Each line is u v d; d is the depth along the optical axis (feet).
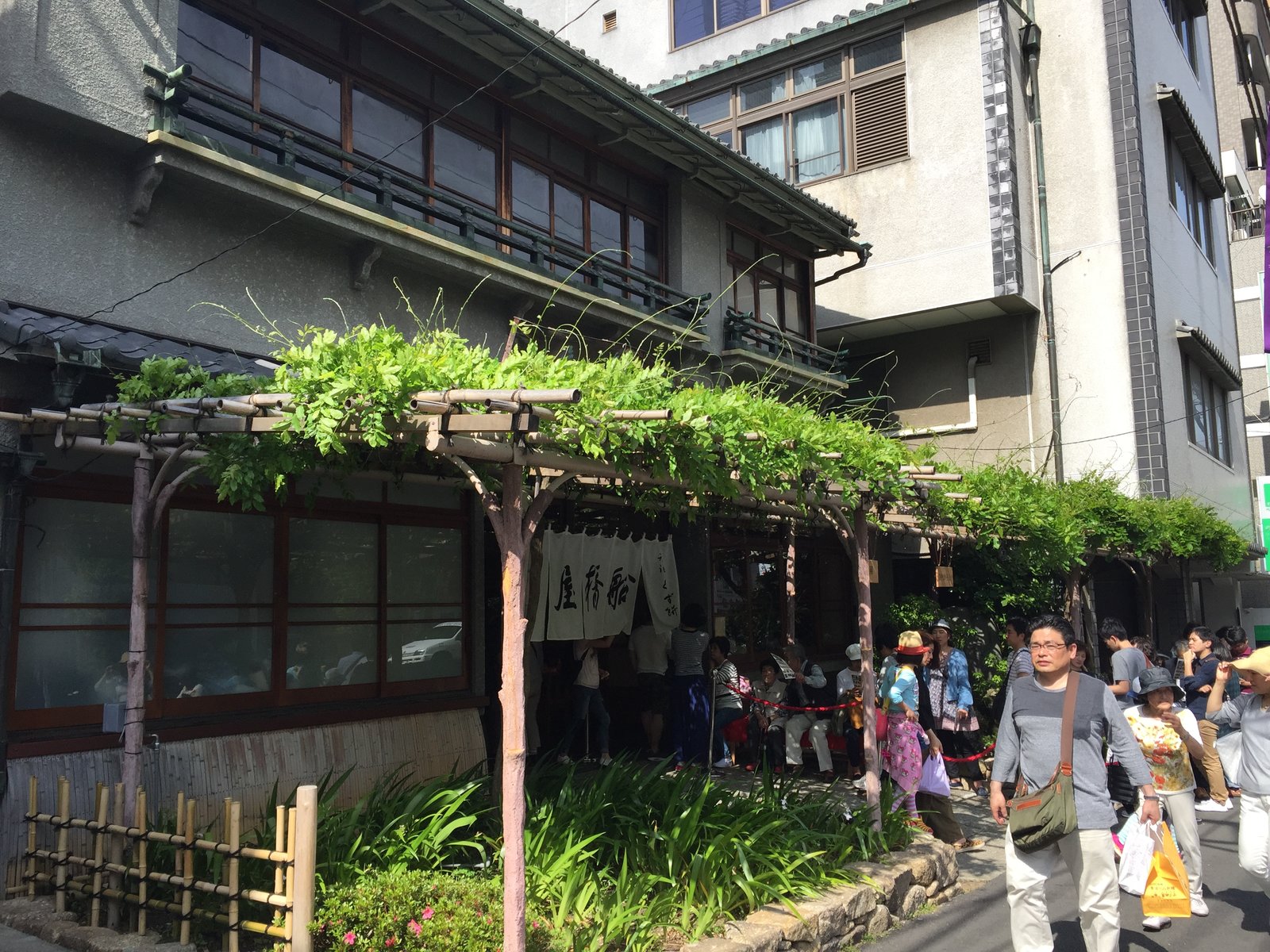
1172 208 59.98
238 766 21.72
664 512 34.14
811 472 20.15
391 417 14.01
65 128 20.66
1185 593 58.44
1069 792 15.03
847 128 55.98
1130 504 40.70
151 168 21.49
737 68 59.21
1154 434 50.85
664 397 16.22
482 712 29.55
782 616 41.86
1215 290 72.43
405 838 18.11
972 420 54.29
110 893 16.49
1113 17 54.03
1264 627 84.07
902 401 57.06
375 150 28.35
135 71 21.45
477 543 28.99
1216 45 90.17
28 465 18.45
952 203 52.37
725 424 17.11
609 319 33.22
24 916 16.99
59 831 17.39
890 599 49.29
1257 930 19.19
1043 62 55.98
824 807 23.06
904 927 19.62
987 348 54.54
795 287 47.21
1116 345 52.34
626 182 38.17
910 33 54.24
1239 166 87.45
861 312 54.90
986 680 36.06
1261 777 18.19
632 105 34.17
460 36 29.50
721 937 16.16
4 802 18.06
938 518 27.43
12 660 18.61
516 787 14.47
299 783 22.75
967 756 31.09
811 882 18.88
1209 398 67.77
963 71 52.47
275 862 14.84
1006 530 30.86
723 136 60.23
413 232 26.58
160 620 21.26
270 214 24.39
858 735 31.78
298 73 26.43
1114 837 19.79
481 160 31.89
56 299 20.39
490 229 31.48
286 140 24.11
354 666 25.41
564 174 35.14
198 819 20.59
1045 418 52.60
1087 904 15.06
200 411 15.43
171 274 22.57
